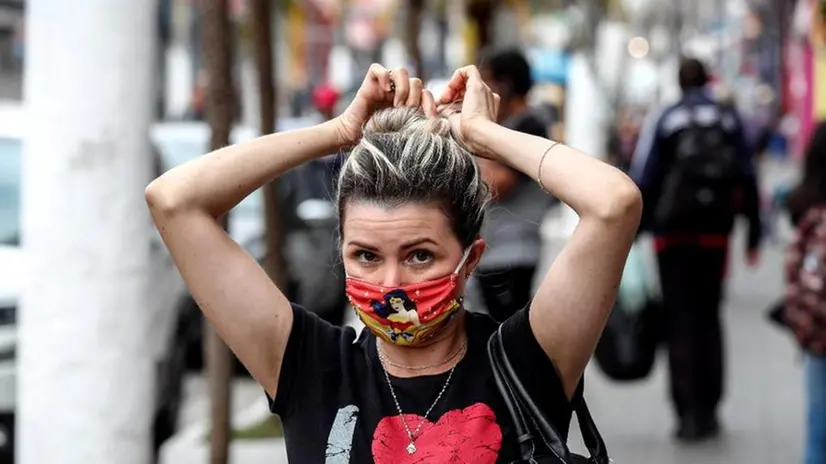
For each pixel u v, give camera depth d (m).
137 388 9.49
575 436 6.68
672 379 15.54
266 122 14.70
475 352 5.41
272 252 15.42
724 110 15.30
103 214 9.26
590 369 20.69
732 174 15.15
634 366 15.35
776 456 14.73
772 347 22.12
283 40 51.00
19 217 15.49
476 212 5.26
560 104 44.47
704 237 15.20
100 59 9.16
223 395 11.77
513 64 12.91
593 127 43.69
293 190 19.28
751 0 46.28
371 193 5.16
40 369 9.38
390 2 55.06
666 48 66.88
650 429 16.19
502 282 6.69
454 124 5.53
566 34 51.91
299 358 5.46
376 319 5.21
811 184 11.53
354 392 5.38
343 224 5.29
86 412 9.36
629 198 5.10
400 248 5.15
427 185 5.13
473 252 5.31
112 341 9.35
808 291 11.58
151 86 9.46
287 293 16.52
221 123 11.37
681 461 14.49
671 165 15.29
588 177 5.16
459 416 5.26
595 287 5.20
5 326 13.11
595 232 5.14
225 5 11.30
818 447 11.86
